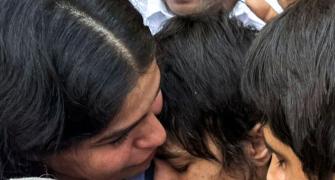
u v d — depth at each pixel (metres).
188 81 0.97
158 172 1.01
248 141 0.99
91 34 0.75
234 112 0.96
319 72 0.63
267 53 0.70
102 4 0.77
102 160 0.82
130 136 0.83
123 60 0.75
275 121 0.67
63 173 0.85
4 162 0.79
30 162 0.81
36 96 0.74
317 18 0.67
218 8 1.24
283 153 0.67
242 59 0.98
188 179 1.01
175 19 1.07
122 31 0.77
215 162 0.99
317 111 0.62
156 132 0.87
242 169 1.00
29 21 0.75
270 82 0.68
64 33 0.75
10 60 0.75
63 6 0.76
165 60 0.99
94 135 0.78
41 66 0.74
